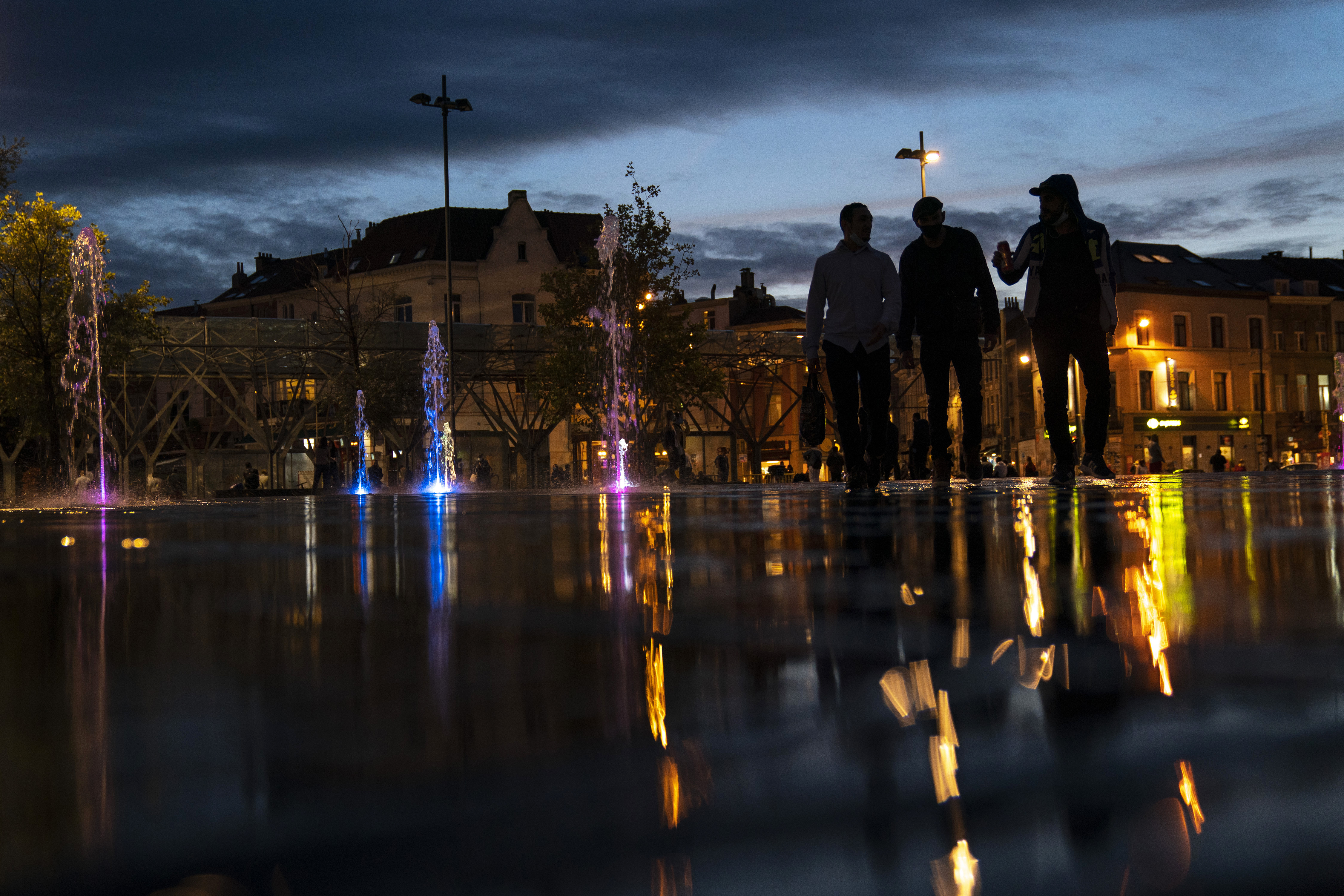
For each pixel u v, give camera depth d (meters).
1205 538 2.23
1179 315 60.34
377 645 0.96
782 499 5.93
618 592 1.45
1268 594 1.25
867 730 0.60
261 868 0.39
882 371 7.61
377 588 1.53
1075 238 7.18
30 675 0.79
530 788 0.49
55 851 0.40
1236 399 61.41
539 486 42.19
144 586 1.59
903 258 7.94
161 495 29.70
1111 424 58.78
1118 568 1.63
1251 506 3.77
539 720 0.62
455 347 41.50
